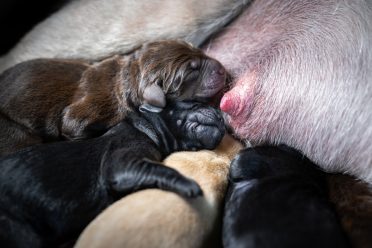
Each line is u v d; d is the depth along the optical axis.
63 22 0.63
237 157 0.49
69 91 0.56
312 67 0.53
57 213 0.46
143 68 0.55
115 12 0.60
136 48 0.60
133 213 0.43
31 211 0.46
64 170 0.48
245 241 0.41
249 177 0.48
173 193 0.44
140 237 0.41
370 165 0.50
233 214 0.44
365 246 0.43
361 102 0.50
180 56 0.55
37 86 0.55
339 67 0.52
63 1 0.68
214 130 0.52
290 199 0.43
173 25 0.59
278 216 0.42
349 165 0.51
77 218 0.47
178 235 0.42
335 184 0.49
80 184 0.47
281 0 0.57
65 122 0.54
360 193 0.48
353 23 0.52
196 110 0.53
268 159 0.49
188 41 0.60
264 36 0.58
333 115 0.51
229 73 0.59
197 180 0.47
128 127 0.52
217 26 0.59
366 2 0.53
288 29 0.56
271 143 0.55
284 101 0.54
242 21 0.59
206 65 0.55
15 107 0.54
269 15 0.58
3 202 0.46
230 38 0.60
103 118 0.54
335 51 0.52
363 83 0.50
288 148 0.53
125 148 0.49
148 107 0.53
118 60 0.58
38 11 0.70
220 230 0.46
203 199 0.45
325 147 0.52
